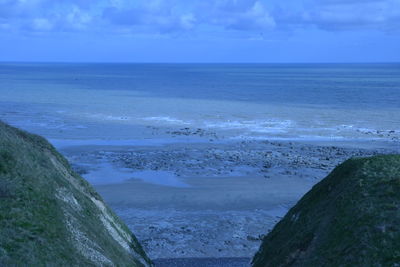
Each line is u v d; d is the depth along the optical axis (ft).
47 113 329.11
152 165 183.73
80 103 400.26
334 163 190.49
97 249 66.18
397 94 503.20
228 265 96.12
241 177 169.17
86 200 83.56
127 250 82.58
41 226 59.06
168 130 266.16
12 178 65.46
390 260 55.36
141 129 268.00
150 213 129.08
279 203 140.56
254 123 297.94
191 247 105.50
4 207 58.39
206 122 299.99
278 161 193.16
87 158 193.36
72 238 62.59
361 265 56.70
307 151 213.05
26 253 51.49
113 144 223.71
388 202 67.05
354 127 283.79
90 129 265.34
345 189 76.95
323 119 317.01
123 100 433.89
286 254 74.08
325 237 68.54
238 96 492.54
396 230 60.13
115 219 93.61
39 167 75.20
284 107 385.70
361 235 61.77
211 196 146.10
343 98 464.24
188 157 198.49
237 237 112.37
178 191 150.82
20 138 86.07
